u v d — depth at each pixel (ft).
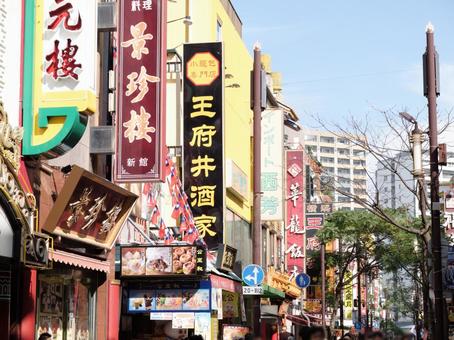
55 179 64.18
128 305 79.41
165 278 77.61
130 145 72.43
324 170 168.55
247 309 130.00
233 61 132.05
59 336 67.15
